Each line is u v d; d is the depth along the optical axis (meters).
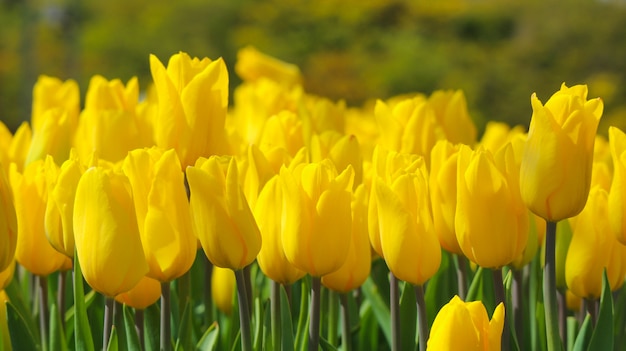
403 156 1.67
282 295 1.69
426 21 14.80
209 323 1.79
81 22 14.97
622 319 1.73
